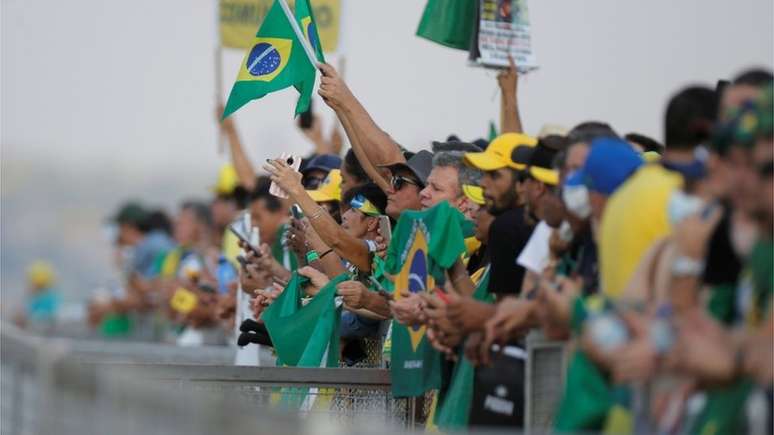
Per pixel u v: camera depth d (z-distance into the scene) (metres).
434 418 23.20
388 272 24.05
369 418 25.27
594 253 19.45
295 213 29.17
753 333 15.73
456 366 22.16
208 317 42.38
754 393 15.95
